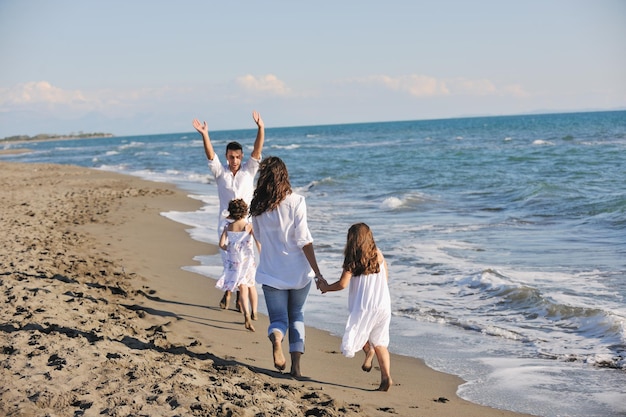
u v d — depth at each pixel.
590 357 5.62
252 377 4.67
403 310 7.41
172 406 3.66
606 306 6.92
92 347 4.73
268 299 4.88
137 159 54.66
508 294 7.54
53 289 6.86
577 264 9.02
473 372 5.43
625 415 4.43
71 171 38.22
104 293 7.23
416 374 5.38
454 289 8.13
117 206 18.27
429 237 11.90
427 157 36.09
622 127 65.75
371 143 64.81
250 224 6.40
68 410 3.55
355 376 5.26
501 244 10.89
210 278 9.07
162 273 9.19
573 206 14.74
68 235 11.58
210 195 22.34
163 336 5.66
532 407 4.61
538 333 6.36
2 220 13.53
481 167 27.86
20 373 4.08
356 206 17.36
